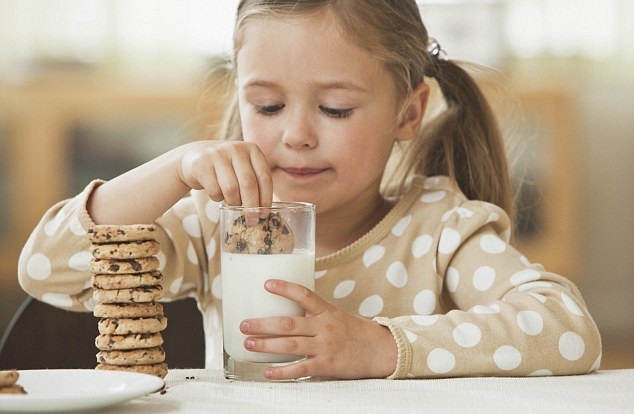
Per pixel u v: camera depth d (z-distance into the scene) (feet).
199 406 3.46
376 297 4.88
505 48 11.87
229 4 11.84
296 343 3.86
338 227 4.99
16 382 3.48
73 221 4.52
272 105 4.67
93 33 11.91
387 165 5.56
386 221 4.99
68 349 5.07
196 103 11.40
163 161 4.49
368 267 4.91
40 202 11.48
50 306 5.07
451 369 3.97
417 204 5.03
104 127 11.50
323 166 4.69
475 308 4.18
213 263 5.04
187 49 11.84
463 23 11.76
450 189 5.08
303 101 4.65
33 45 11.84
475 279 4.73
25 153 11.48
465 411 3.40
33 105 11.47
